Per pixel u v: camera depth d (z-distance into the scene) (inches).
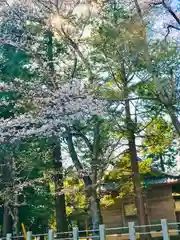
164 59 479.8
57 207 703.7
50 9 596.4
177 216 842.2
